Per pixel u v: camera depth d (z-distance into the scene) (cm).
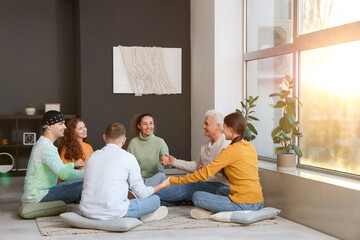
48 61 777
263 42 596
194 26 725
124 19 729
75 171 431
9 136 762
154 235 384
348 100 446
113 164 391
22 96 768
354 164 438
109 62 725
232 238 378
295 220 442
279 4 558
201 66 695
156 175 508
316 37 485
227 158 421
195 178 419
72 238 374
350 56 443
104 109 725
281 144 528
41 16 773
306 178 427
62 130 449
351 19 439
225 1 639
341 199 382
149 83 735
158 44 740
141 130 524
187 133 752
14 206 507
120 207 390
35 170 444
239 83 644
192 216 437
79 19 716
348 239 374
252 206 427
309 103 505
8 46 761
